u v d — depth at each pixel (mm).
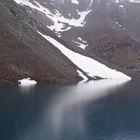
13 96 102000
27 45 147125
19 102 94188
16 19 163375
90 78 174000
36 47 153125
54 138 63750
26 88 118250
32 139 62844
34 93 109688
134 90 134000
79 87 136125
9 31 146750
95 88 136625
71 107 93125
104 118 81438
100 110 90938
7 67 129375
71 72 162125
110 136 66062
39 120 76750
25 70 134750
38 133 66812
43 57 149125
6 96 101438
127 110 91625
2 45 137750
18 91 111000
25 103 93438
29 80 130750
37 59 143750
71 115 83312
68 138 64375
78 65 182375
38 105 92250
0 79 122750
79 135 66000
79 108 92375
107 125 74750
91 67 193000
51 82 138000
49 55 157375
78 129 70562
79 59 193250
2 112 82438
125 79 192875
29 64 138250
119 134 67812
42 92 113438
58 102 98938
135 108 94625
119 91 129875
